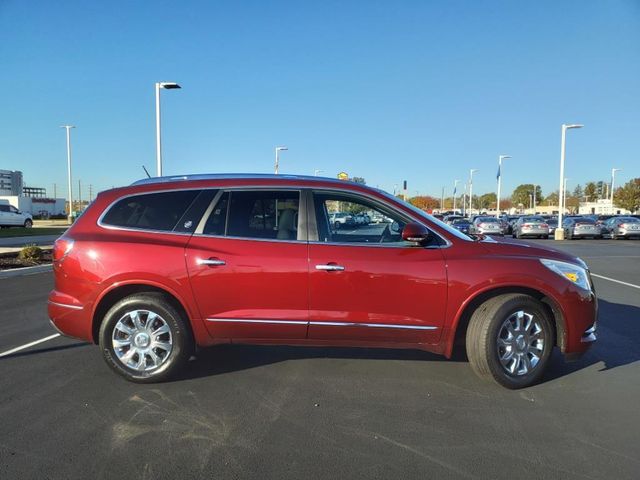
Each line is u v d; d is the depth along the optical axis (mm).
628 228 29719
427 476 3115
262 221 4555
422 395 4375
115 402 4191
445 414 4000
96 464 3230
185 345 4562
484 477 3105
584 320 4516
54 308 4609
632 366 5176
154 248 4461
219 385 4574
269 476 3111
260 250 4438
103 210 4688
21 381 4664
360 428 3748
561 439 3596
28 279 11320
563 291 4430
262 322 4445
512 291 4508
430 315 4406
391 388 4531
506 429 3748
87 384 4590
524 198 128125
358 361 5266
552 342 4543
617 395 4402
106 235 4570
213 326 4492
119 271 4445
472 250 4488
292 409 4074
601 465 3252
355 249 4426
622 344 5973
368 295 4391
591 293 4590
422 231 4293
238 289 4430
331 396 4340
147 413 3982
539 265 4438
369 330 4426
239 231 4527
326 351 5598
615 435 3660
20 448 3428
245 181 4684
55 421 3834
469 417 3945
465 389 4516
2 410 4027
